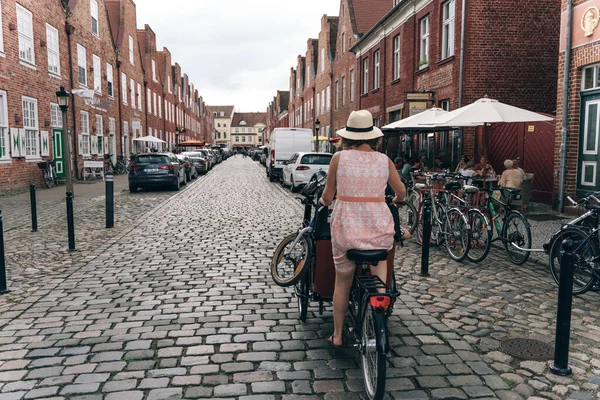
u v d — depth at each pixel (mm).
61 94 11328
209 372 3643
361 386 3434
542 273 6438
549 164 12828
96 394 3320
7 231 9688
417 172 13219
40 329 4504
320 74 42969
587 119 10578
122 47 34062
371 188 3424
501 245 8156
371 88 26203
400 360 3846
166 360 3844
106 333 4398
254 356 3912
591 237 5387
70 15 23484
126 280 6125
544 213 11141
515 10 15086
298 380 3520
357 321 3486
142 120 40875
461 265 6902
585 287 5477
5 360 3855
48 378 3551
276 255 4637
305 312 4629
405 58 20484
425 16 18609
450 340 4238
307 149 23594
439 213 8117
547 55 15320
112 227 10086
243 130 160750
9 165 17641
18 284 5973
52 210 12891
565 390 3381
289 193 17938
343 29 33812
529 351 4008
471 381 3506
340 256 3521
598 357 3912
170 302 5258
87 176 24562
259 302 5250
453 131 16344
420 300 5336
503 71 15188
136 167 18219
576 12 10656
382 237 3398
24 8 18672
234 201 15148
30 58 19344
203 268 6699
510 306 5137
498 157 14664
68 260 7219
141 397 3279
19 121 18219
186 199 15820
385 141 22797
